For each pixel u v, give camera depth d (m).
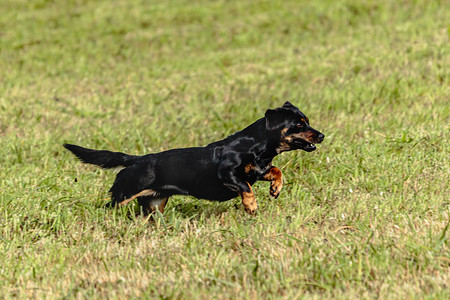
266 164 9.52
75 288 7.50
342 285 7.14
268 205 9.93
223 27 28.30
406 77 17.42
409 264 7.49
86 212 10.07
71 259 8.46
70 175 12.24
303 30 26.89
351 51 21.81
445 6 25.70
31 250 8.73
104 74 23.08
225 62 23.69
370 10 27.20
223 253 8.28
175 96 19.19
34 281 7.77
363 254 7.86
